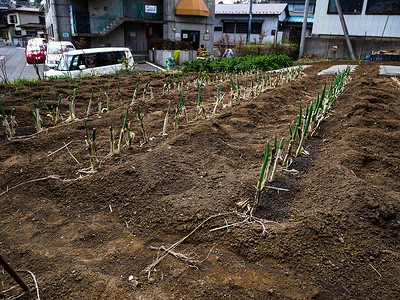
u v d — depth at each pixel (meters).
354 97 5.86
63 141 3.76
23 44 43.78
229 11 34.03
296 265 1.83
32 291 1.69
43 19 52.53
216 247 2.01
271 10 33.53
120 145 3.24
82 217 2.33
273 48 19.75
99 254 1.96
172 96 6.24
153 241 2.09
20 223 2.28
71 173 2.90
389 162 3.10
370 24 18.33
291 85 7.31
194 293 1.68
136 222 2.26
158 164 2.96
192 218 2.21
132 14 24.34
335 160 3.08
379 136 3.71
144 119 4.60
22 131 4.12
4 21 57.91
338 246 1.93
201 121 4.40
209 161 3.15
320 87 7.51
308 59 18.88
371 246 1.93
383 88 6.64
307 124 3.15
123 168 2.88
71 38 22.55
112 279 1.77
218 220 2.19
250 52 19.92
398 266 1.80
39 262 1.89
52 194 2.64
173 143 3.51
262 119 4.69
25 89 6.71
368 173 2.97
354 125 4.18
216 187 2.61
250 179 2.67
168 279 1.78
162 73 10.55
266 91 6.62
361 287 1.67
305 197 2.49
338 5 17.97
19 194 2.65
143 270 1.84
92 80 8.40
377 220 2.16
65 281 1.75
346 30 18.25
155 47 24.19
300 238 1.99
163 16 25.19
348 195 2.37
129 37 25.34
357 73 10.02
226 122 4.34
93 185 2.69
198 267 1.86
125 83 7.85
